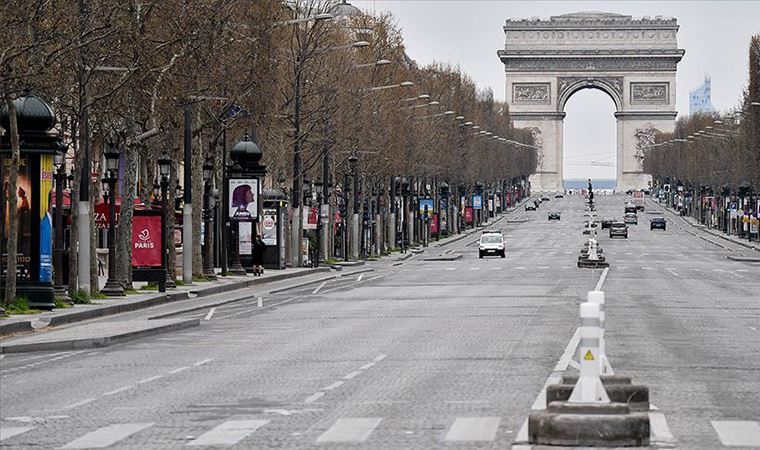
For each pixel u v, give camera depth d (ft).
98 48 411.13
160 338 306.55
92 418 171.01
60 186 430.61
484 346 271.69
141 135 489.26
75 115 446.60
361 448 143.33
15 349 280.51
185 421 166.61
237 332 321.32
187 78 485.15
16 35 359.46
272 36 596.29
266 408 178.19
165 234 506.89
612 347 268.82
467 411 172.86
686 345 274.16
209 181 603.26
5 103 381.60
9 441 151.74
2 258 386.52
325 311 401.90
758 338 293.02
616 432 139.54
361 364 237.04
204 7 482.28
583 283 582.76
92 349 281.74
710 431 154.51
